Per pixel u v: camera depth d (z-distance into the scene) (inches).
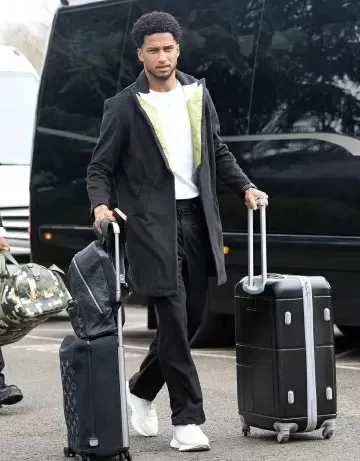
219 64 514.9
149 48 301.1
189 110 305.1
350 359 490.6
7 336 354.9
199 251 306.7
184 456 297.3
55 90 568.7
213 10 518.3
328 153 476.1
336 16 479.5
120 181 307.3
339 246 471.5
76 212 556.1
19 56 776.9
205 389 405.1
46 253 567.2
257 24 503.8
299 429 310.2
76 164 557.3
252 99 502.6
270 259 492.7
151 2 538.3
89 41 559.2
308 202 481.1
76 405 285.1
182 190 304.3
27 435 334.6
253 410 314.5
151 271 299.7
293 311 306.7
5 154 735.7
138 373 321.1
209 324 523.2
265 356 309.0
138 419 322.7
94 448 283.9
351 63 473.7
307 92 485.1
